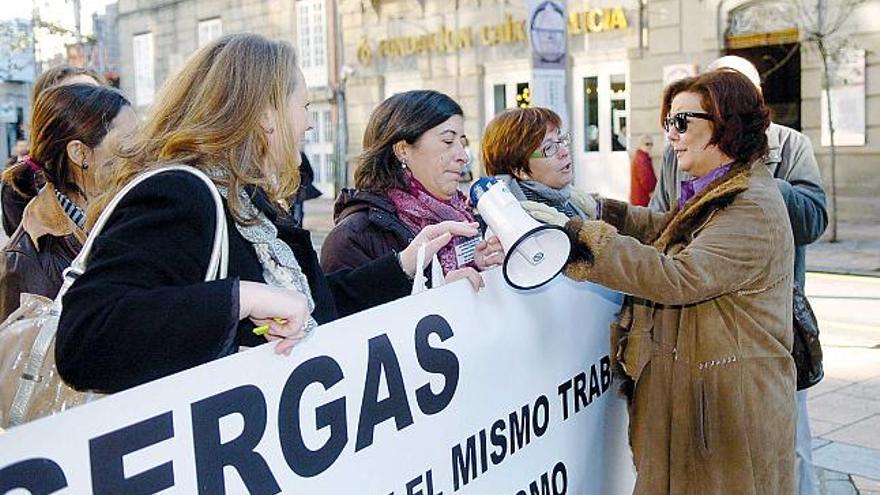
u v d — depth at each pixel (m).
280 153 1.78
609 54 17.08
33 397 1.69
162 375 1.45
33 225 2.59
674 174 3.59
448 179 2.84
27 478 1.24
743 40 15.20
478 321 2.13
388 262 2.30
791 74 15.20
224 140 1.66
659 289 2.11
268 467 1.58
